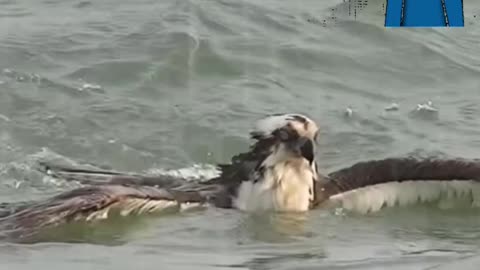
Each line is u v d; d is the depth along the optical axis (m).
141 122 34.25
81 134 33.34
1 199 28.73
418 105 36.88
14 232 24.67
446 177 29.27
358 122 35.28
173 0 44.25
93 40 39.97
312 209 28.61
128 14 42.84
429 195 29.30
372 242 25.42
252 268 22.75
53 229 24.98
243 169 29.08
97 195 25.81
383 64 40.25
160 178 29.78
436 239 25.83
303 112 35.66
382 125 35.22
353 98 37.25
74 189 27.03
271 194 28.33
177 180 29.83
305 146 28.05
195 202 27.84
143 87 36.59
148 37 40.03
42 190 29.55
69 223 25.25
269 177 28.39
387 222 27.64
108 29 41.00
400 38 42.25
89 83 36.69
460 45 42.66
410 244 25.22
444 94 38.31
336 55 40.41
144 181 29.48
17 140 32.72
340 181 29.42
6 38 39.94
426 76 39.66
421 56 41.03
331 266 22.77
